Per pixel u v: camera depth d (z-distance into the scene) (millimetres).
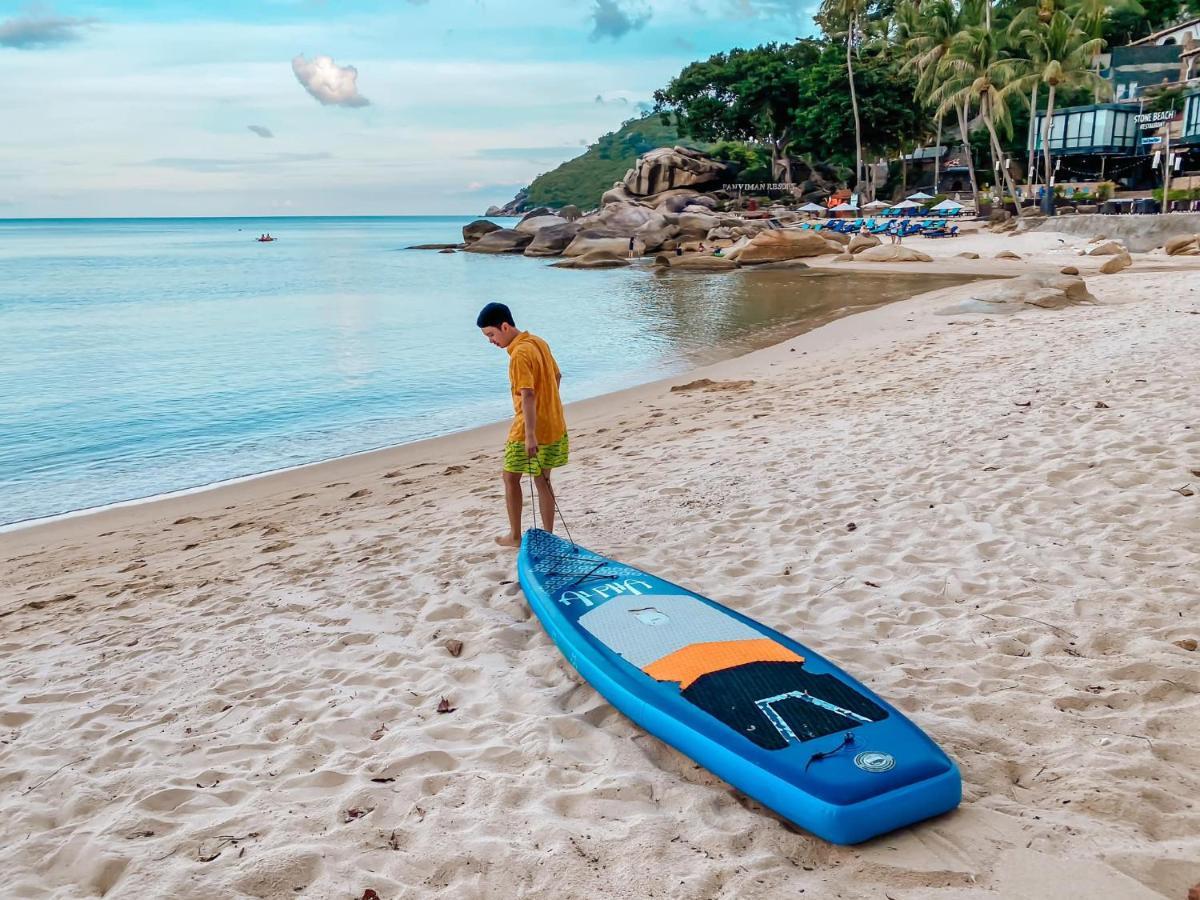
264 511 9133
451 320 26609
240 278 48438
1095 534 5605
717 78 80125
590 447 10305
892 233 48938
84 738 4297
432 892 2920
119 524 9164
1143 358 10586
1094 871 2758
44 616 6457
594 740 3836
